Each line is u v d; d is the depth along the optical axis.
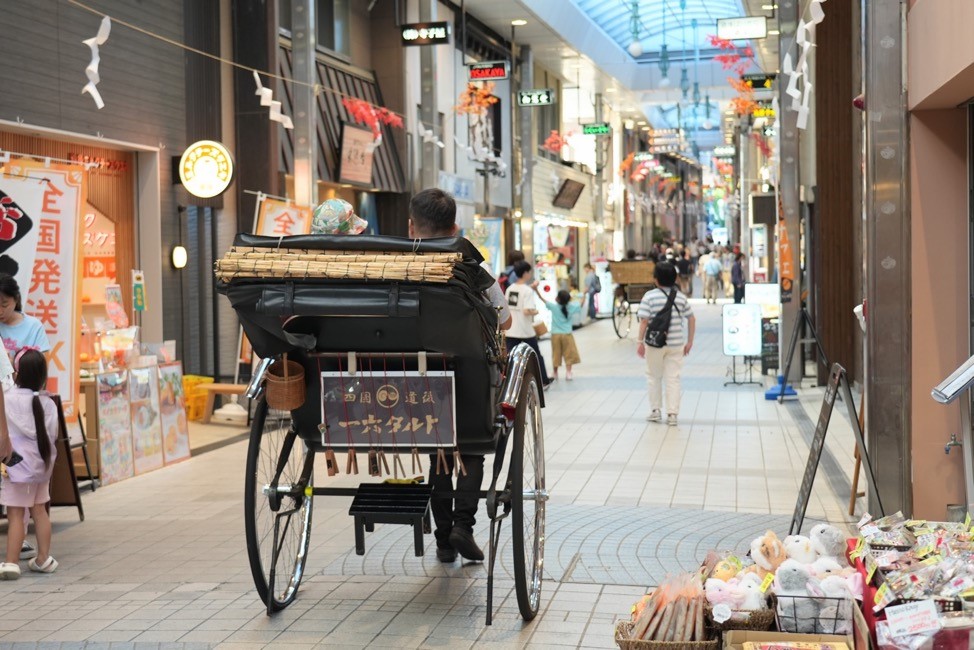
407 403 4.93
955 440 6.45
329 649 4.79
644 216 54.47
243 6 14.34
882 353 6.55
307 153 12.90
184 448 10.29
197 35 13.48
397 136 20.45
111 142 11.62
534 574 5.59
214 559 6.51
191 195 13.13
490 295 5.30
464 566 6.20
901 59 6.42
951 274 6.42
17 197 8.10
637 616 4.00
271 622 5.20
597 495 8.17
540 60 30.73
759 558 4.24
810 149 18.95
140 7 12.21
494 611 5.34
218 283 4.77
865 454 6.44
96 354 9.88
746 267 33.88
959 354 6.43
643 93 38.06
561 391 15.06
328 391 4.97
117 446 9.17
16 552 6.27
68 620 5.29
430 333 4.68
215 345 13.90
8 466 6.22
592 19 29.75
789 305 15.09
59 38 10.76
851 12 14.89
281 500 5.30
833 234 15.04
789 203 15.04
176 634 5.03
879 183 6.50
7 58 9.99
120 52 11.83
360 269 4.51
